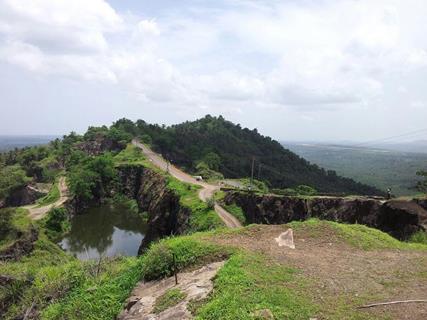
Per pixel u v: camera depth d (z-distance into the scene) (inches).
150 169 3565.5
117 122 5541.3
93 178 3513.8
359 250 555.2
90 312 467.8
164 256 511.8
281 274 433.7
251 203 1996.8
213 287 404.2
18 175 3361.2
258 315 326.3
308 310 346.6
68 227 2662.4
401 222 1106.7
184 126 5841.5
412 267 480.1
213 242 554.6
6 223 2082.9
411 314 344.2
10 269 784.9
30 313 545.0
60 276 614.9
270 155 5088.6
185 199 2252.7
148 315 396.2
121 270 593.9
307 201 1727.4
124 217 3093.0
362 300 373.1
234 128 5920.3
